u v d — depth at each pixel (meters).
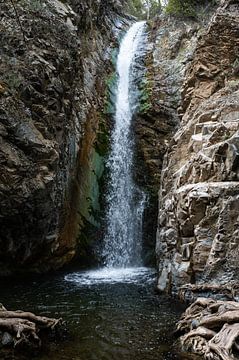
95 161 16.98
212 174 10.79
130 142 18.92
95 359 6.60
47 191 12.79
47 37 14.53
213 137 11.44
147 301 10.02
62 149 14.27
